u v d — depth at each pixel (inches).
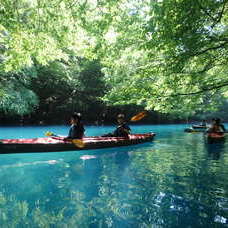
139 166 238.2
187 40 171.5
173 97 227.1
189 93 226.1
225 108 1229.1
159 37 179.2
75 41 237.6
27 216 129.0
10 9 201.9
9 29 204.8
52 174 207.2
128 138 363.6
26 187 173.3
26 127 682.2
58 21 220.1
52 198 153.3
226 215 133.3
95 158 273.9
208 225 121.7
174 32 169.9
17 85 620.4
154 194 161.8
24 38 210.4
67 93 859.4
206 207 142.5
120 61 280.8
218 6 155.0
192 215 132.1
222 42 186.1
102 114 943.7
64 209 137.8
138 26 234.2
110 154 298.0
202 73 211.8
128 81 243.4
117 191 167.0
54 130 607.8
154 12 175.5
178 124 1060.5
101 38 239.5
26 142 274.2
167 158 278.1
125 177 200.4
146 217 129.1
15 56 219.1
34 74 618.8
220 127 462.0
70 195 158.9
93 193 162.4
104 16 226.1
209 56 197.8
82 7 214.8
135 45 249.0
